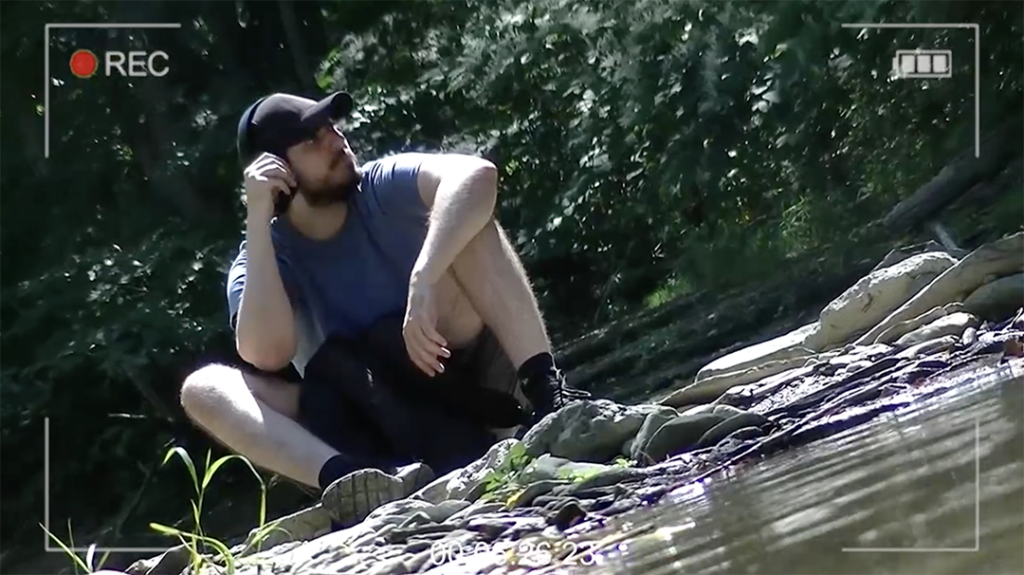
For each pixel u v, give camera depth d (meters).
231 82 19.53
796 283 10.96
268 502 12.91
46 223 18.67
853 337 5.72
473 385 5.52
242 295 5.53
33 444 16.88
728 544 3.07
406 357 5.45
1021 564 2.46
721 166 12.73
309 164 5.53
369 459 5.14
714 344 11.19
